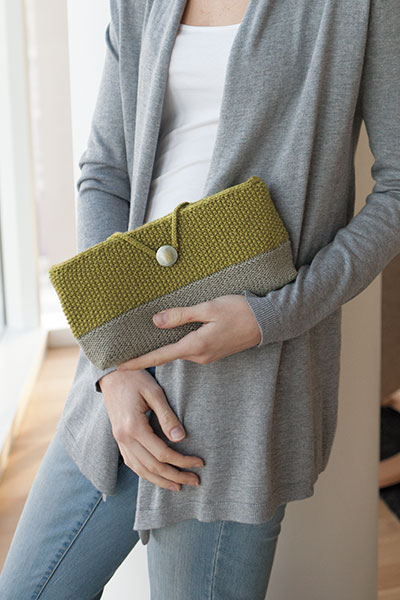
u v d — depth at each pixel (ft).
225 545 2.75
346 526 4.26
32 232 10.35
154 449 2.63
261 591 2.87
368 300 4.08
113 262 2.55
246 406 2.63
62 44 10.74
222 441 2.65
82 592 3.07
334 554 4.24
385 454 6.98
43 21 10.63
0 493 6.81
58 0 10.59
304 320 2.55
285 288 2.55
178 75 2.73
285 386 2.70
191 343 2.47
